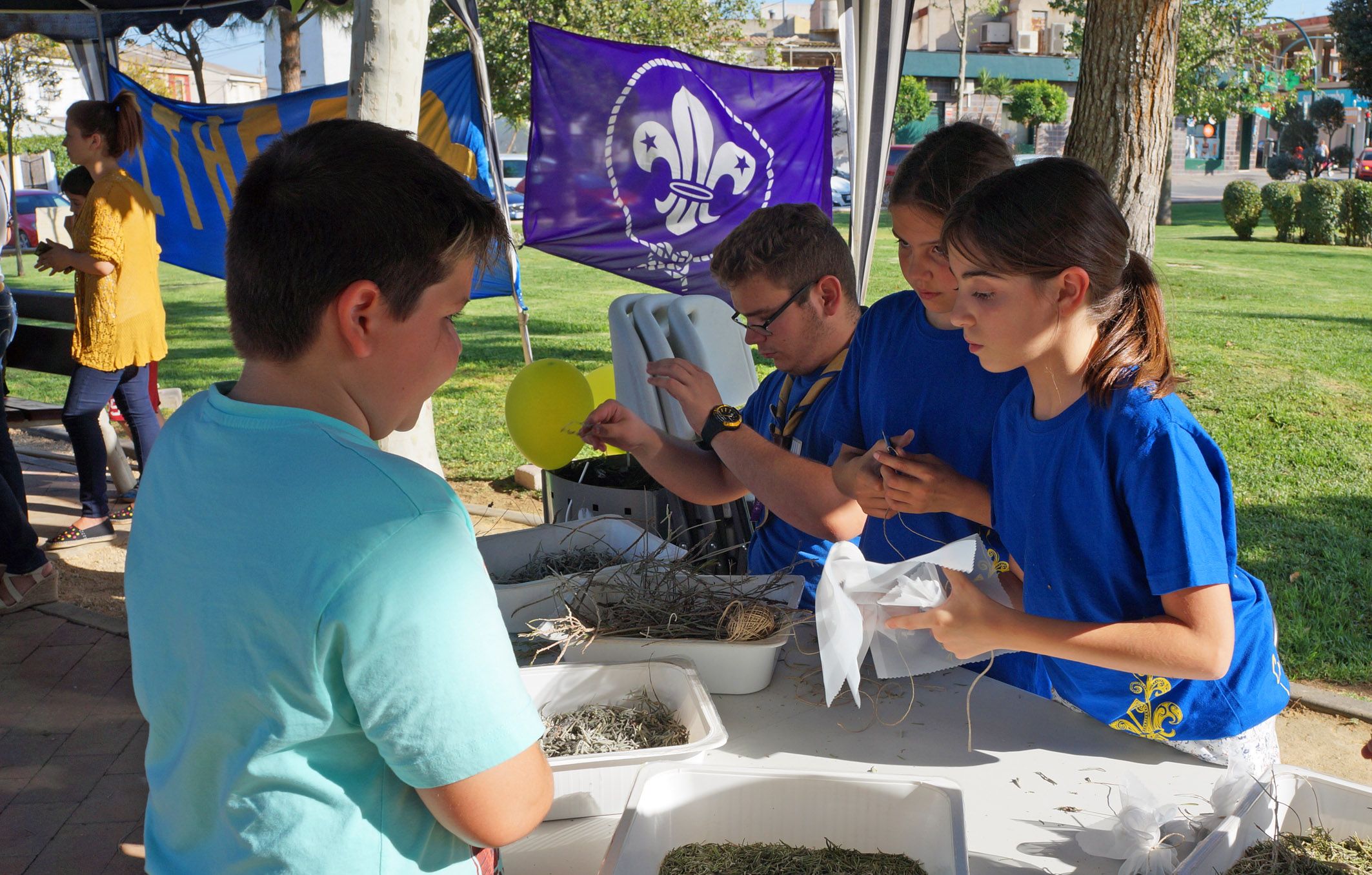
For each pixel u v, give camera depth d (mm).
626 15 19297
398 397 973
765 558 2373
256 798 878
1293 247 18859
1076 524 1382
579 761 1383
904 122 38938
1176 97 25719
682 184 5109
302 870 875
